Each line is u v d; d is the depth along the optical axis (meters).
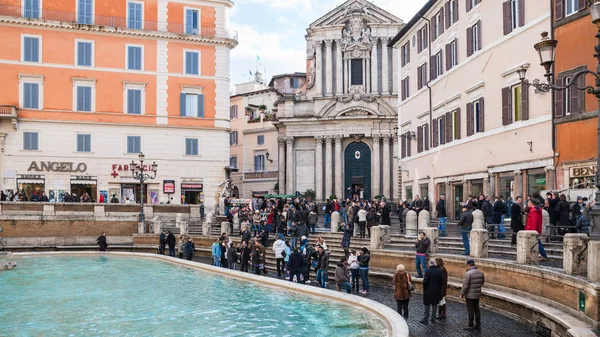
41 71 52.47
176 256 41.75
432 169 44.16
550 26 29.12
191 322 19.17
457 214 40.25
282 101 67.56
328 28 67.06
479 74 36.19
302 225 32.53
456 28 39.62
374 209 32.88
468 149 37.81
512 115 32.69
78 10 53.59
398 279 19.42
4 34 51.66
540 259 20.58
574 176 27.58
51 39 52.78
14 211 43.88
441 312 19.66
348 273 27.20
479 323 18.19
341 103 66.25
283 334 17.38
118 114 54.41
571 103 27.91
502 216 26.78
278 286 25.55
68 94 53.16
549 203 23.67
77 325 18.95
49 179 52.28
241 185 78.38
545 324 17.31
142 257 38.84
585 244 17.16
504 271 20.86
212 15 57.44
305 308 21.03
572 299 16.67
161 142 55.50
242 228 35.06
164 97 55.72
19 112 51.62
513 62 32.38
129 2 55.00
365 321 18.81
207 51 57.09
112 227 46.34
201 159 56.59
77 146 53.22
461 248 26.50
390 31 66.44
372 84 66.50
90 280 28.69
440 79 42.41
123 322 19.31
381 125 65.94
